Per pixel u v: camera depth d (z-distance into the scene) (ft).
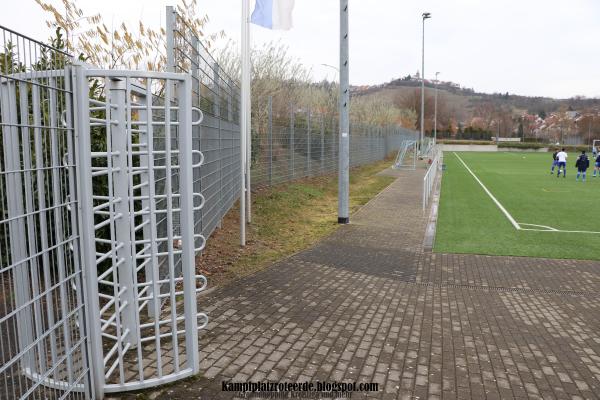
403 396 12.21
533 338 16.19
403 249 29.09
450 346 15.30
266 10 29.45
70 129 9.89
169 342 14.65
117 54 30.94
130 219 12.92
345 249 28.48
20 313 10.39
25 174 9.46
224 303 18.34
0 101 9.77
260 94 67.97
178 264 19.94
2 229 11.58
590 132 325.21
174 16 18.83
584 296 20.92
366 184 70.95
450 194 62.85
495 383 13.03
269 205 43.06
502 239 33.37
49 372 9.53
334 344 15.12
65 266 10.50
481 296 20.58
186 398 11.71
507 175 97.60
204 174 24.36
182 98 11.72
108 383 12.00
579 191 67.82
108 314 16.63
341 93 36.09
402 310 18.48
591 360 14.64
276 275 22.36
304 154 67.72
